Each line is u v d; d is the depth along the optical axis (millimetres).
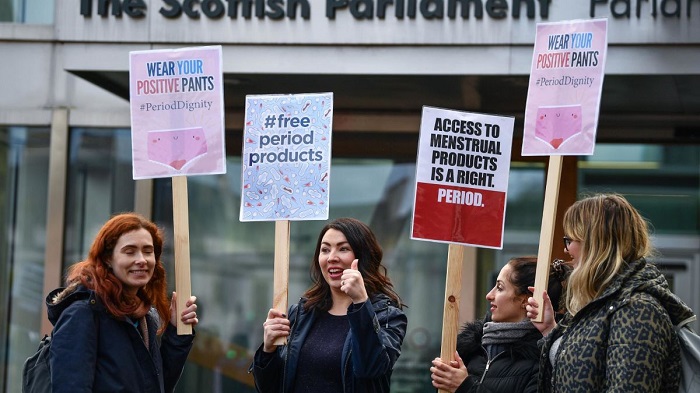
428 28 7328
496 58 7266
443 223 5078
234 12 7516
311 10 7445
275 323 5035
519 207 8648
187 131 5344
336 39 7410
